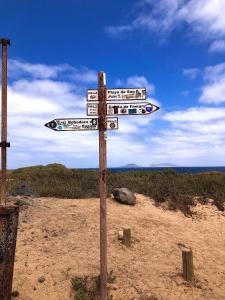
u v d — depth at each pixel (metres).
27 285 3.26
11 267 2.68
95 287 3.25
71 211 5.27
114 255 3.99
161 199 6.38
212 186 7.27
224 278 3.92
